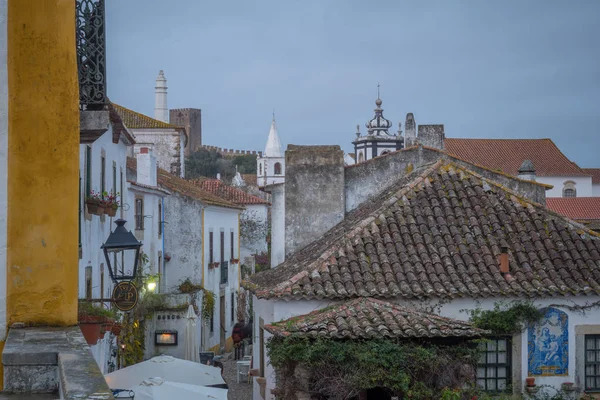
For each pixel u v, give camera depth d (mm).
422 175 17562
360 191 20016
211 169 114625
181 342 30438
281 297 14031
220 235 40438
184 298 30922
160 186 34531
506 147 69125
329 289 14227
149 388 14430
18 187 5996
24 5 6004
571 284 14633
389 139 71375
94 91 7602
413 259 15055
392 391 13328
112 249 12867
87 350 5070
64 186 6070
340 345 12711
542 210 16656
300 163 19828
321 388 12703
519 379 14539
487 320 14398
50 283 6035
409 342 12945
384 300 14273
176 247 36031
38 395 4945
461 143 68562
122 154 23641
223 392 15023
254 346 20219
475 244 15555
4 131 5961
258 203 53969
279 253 21516
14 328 5957
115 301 12984
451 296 14211
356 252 15328
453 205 16656
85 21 7602
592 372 14797
